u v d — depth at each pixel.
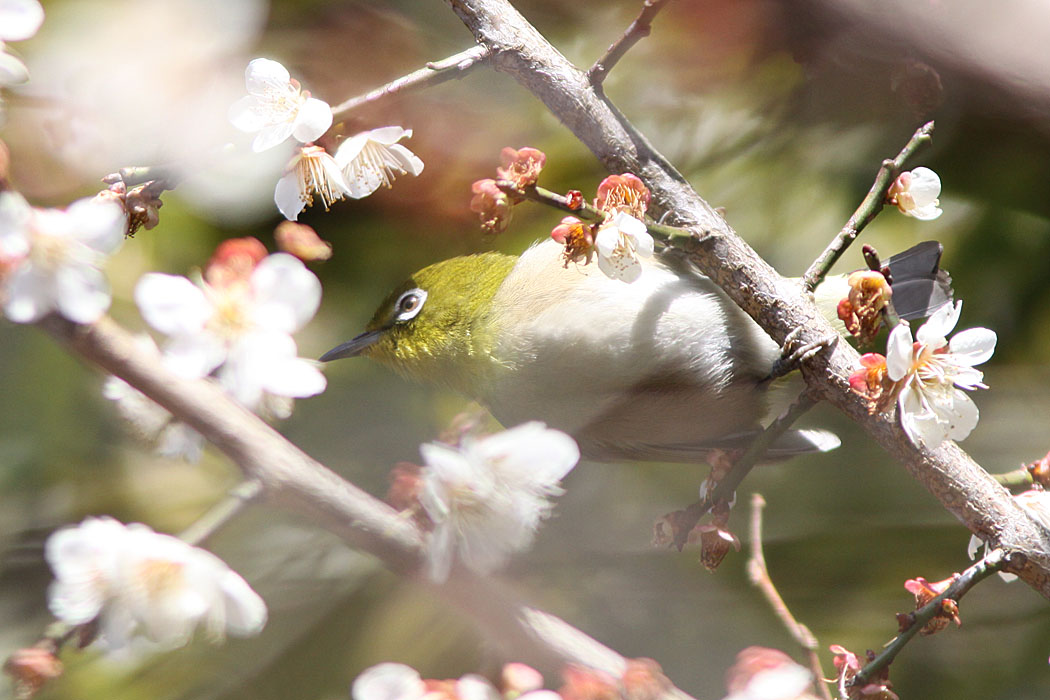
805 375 2.79
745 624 2.93
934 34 2.82
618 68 2.97
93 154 2.77
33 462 2.92
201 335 2.73
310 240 2.75
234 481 2.93
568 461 2.74
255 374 2.73
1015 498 2.78
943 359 2.76
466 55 2.79
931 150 2.95
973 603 2.95
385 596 2.92
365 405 2.96
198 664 2.90
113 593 2.72
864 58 2.88
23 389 2.92
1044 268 2.96
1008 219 2.96
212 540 2.72
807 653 2.80
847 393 2.79
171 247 2.95
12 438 2.92
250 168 2.78
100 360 2.72
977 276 2.96
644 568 2.93
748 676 2.73
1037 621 2.95
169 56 2.77
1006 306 2.97
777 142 2.97
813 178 2.96
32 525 2.91
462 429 2.76
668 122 2.97
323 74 2.94
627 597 2.93
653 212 2.80
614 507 2.96
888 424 2.78
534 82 2.80
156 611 2.72
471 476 2.73
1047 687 2.93
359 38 2.95
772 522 2.96
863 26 2.85
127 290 2.93
